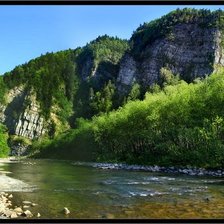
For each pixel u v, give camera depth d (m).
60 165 79.12
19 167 67.00
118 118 93.94
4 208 18.80
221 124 62.59
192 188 30.78
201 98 73.38
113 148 102.31
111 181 37.06
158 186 32.38
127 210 19.58
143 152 83.50
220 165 55.09
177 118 73.50
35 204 21.02
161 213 18.80
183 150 66.38
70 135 166.25
